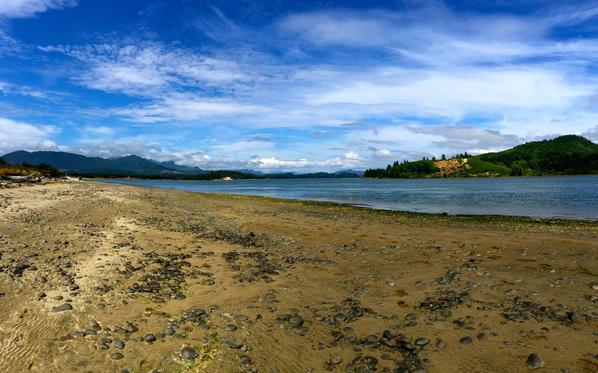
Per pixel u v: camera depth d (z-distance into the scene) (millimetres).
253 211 37188
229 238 21266
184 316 9648
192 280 12781
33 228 19531
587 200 57500
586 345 7961
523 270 14422
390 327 9281
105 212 28609
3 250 14578
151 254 15883
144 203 39875
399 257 17000
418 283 12875
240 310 10328
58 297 10055
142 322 9078
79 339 7973
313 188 130625
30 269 12281
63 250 15242
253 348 8148
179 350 7840
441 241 20703
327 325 9484
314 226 26656
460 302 10797
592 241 20922
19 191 42906
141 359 7406
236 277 13477
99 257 14547
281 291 12086
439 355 7816
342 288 12570
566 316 9578
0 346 7465
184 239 20031
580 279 13055
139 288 11445
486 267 15008
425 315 9961
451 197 69250
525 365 7270
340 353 8031
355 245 19812
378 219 32375
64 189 52906
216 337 8570
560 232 25078
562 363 7262
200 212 34812
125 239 18578
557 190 87750
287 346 8297
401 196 73938
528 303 10570
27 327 8320
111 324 8812
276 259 16578
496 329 8891
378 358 7789
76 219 23750
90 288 11008
